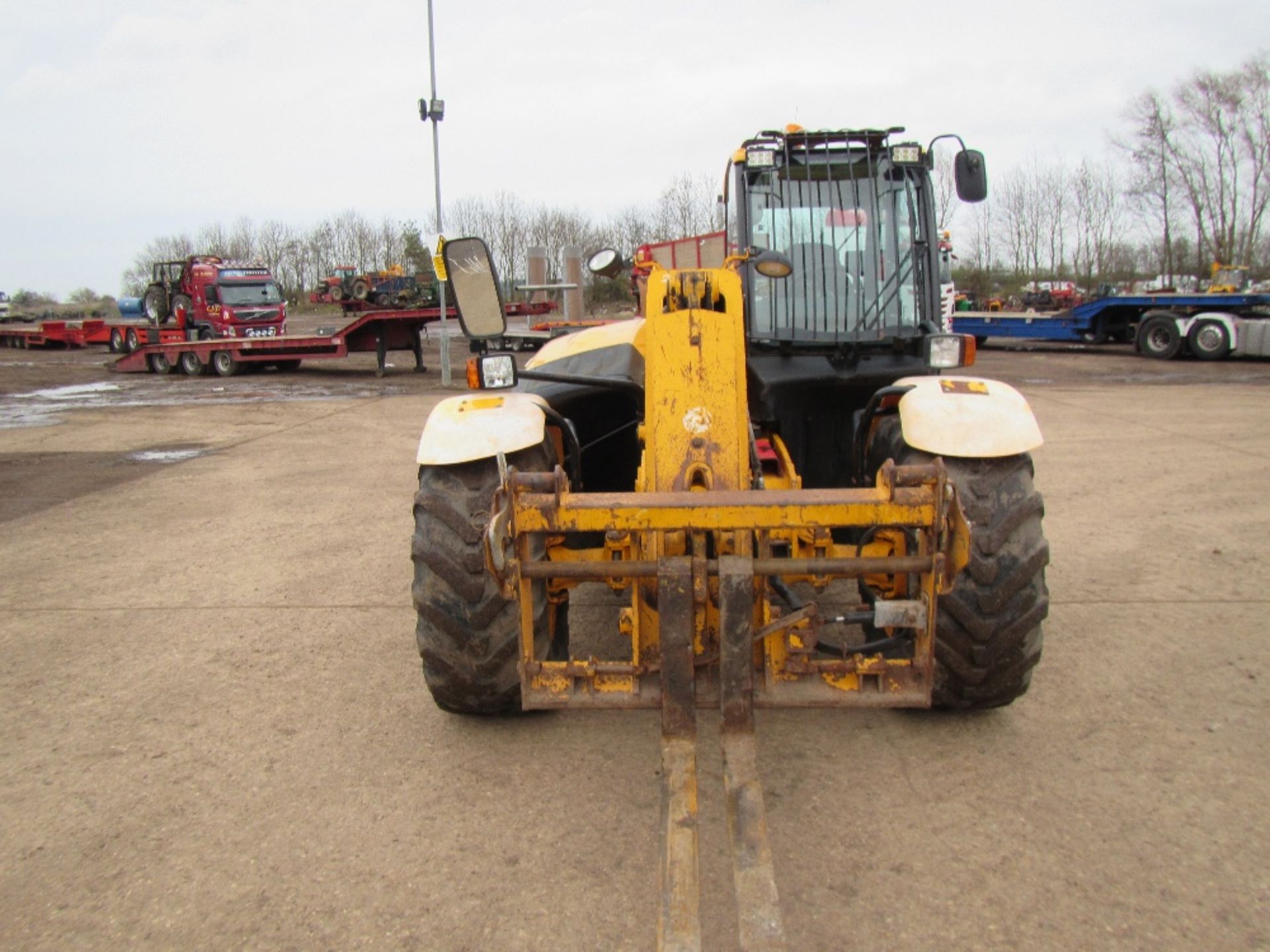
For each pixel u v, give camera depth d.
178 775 3.18
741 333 3.11
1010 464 3.12
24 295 82.75
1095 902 2.44
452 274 3.37
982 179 4.46
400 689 3.81
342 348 18.58
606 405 4.23
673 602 2.55
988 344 23.88
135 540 6.21
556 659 3.58
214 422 12.00
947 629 3.07
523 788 3.05
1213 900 2.44
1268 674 3.77
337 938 2.38
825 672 2.78
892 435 3.43
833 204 4.47
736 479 2.88
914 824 2.79
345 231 58.41
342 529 6.40
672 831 2.24
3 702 3.76
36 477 8.47
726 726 2.60
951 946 2.29
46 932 2.42
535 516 2.62
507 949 2.32
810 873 2.58
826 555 3.22
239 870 2.66
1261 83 36.19
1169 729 3.34
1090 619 4.40
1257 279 35.97
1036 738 3.29
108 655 4.22
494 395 3.37
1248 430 9.72
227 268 23.03
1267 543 5.61
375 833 2.82
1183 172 37.97
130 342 26.66
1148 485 7.22
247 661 4.13
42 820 2.93
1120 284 36.72
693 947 1.94
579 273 14.09
